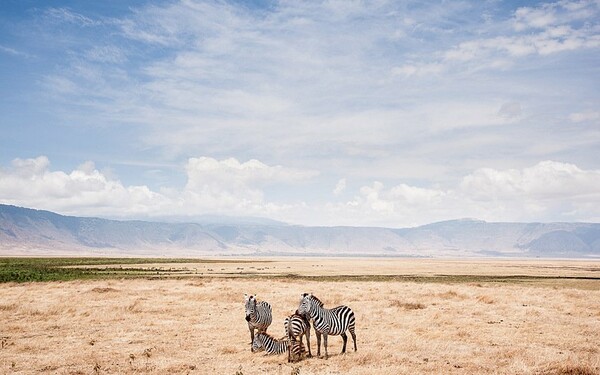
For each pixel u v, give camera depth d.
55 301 34.16
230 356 18.98
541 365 17.27
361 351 19.59
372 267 119.06
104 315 27.88
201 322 26.36
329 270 98.50
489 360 18.12
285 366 17.52
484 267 124.44
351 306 32.19
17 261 116.44
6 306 30.84
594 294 40.78
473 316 28.44
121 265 107.12
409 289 44.53
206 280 56.81
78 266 96.94
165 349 20.00
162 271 84.94
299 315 18.72
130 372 16.58
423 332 23.53
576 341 21.53
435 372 16.44
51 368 17.06
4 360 18.02
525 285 55.75
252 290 42.72
